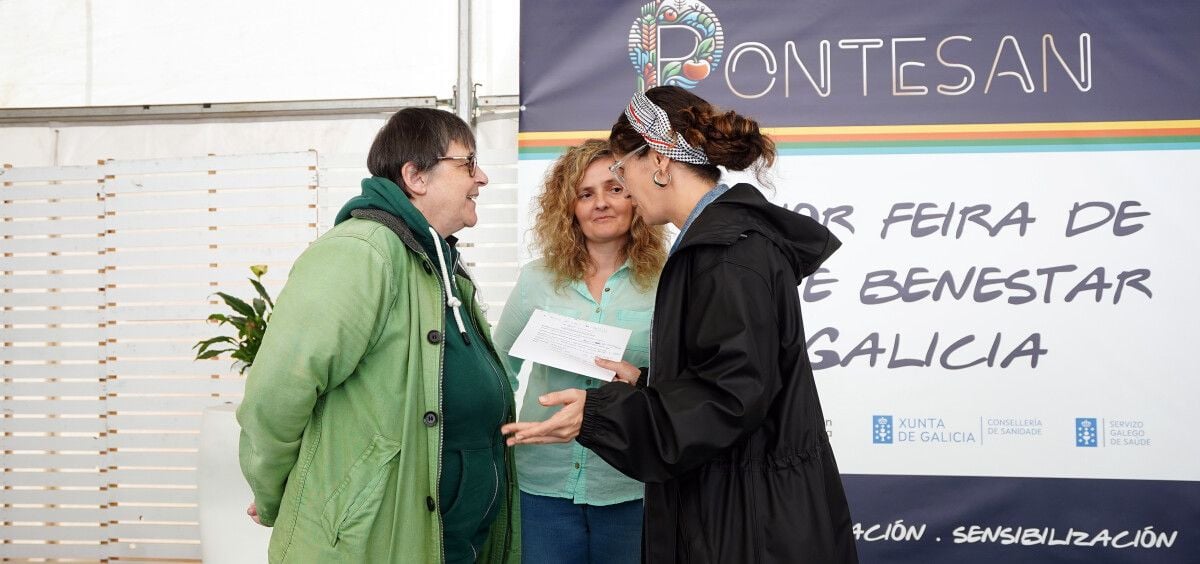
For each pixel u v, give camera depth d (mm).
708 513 1451
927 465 2992
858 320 3039
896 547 2994
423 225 1608
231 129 3414
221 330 3395
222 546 2789
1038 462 2953
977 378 2988
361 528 1480
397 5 3361
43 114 3424
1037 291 2979
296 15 3395
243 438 1564
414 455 1530
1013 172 3000
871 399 3023
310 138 3385
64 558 3432
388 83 3344
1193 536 2885
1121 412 2932
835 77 3068
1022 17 3014
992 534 2963
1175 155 2953
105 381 3430
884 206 3041
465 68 3250
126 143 3457
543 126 3100
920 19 3047
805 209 3066
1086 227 2969
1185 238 2934
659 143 1571
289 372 1432
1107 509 2920
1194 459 2898
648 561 1517
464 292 1788
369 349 1535
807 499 1436
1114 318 2947
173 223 3406
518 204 3098
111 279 3434
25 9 3482
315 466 1530
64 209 3449
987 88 3016
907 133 3037
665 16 3104
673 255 1498
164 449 3404
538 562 2154
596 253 2295
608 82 3098
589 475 2117
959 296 3006
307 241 3342
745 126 1540
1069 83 2990
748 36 3094
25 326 3482
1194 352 2914
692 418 1356
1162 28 2967
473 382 1641
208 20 3426
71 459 3439
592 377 2070
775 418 1459
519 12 3234
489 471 1720
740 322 1377
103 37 3455
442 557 1554
